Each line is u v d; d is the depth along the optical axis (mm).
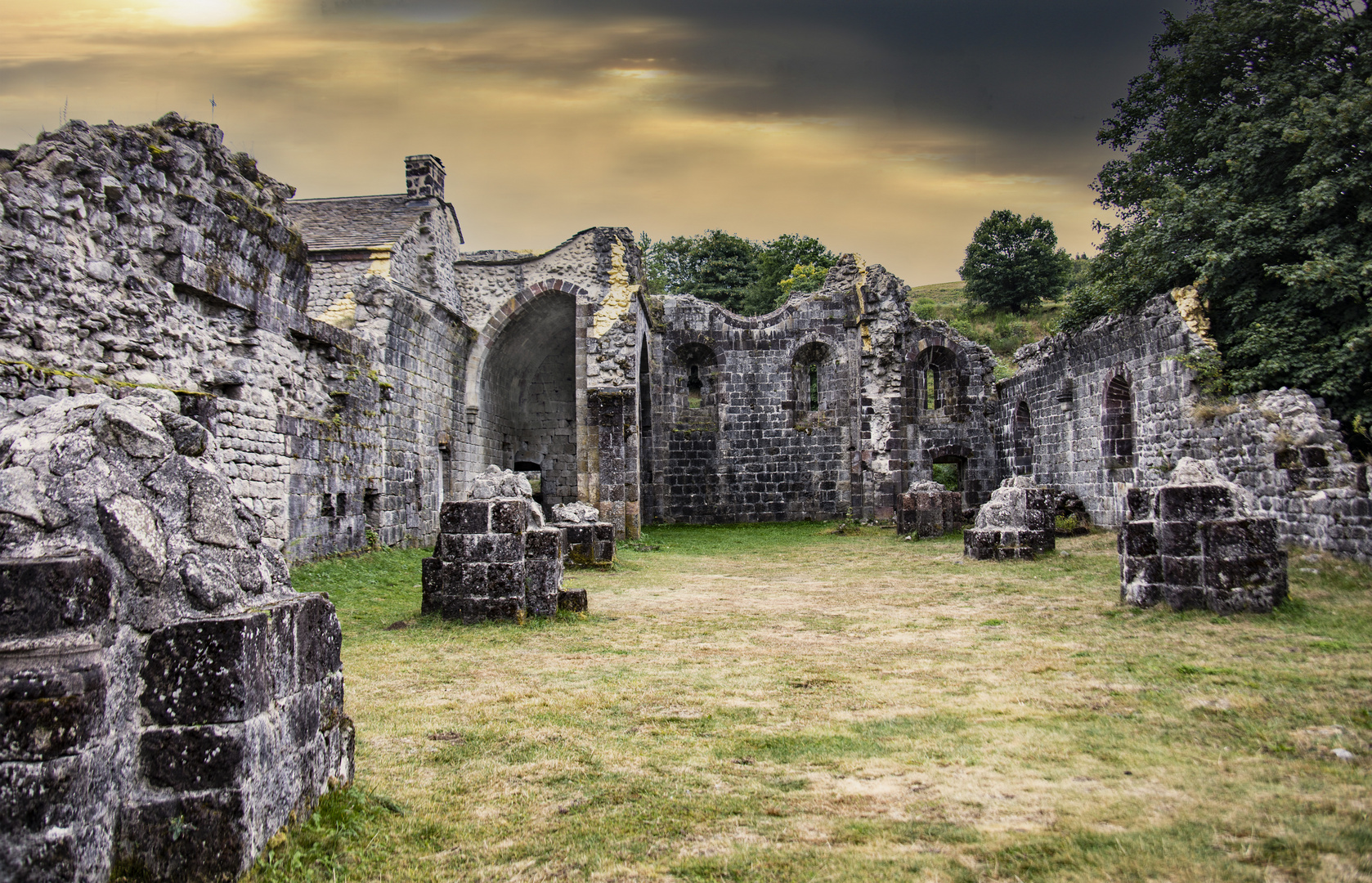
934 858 3545
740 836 3861
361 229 20422
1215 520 8820
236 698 3268
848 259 28734
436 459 21031
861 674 6949
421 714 5902
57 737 2842
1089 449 22016
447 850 3762
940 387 28953
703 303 29062
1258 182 16766
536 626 9383
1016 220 54469
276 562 4062
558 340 27734
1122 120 21484
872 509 25906
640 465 27297
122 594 3264
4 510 3111
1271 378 15422
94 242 9258
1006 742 5055
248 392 11938
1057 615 9438
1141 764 4598
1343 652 6910
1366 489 10961
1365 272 14195
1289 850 3482
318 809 3957
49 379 8141
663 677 6945
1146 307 18578
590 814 4145
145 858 3186
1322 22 16969
